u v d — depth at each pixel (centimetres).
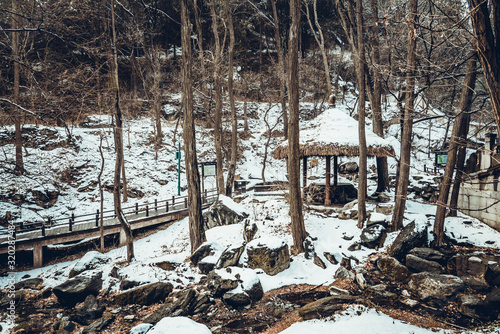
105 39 1312
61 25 1005
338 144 1271
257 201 1775
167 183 2598
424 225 1048
